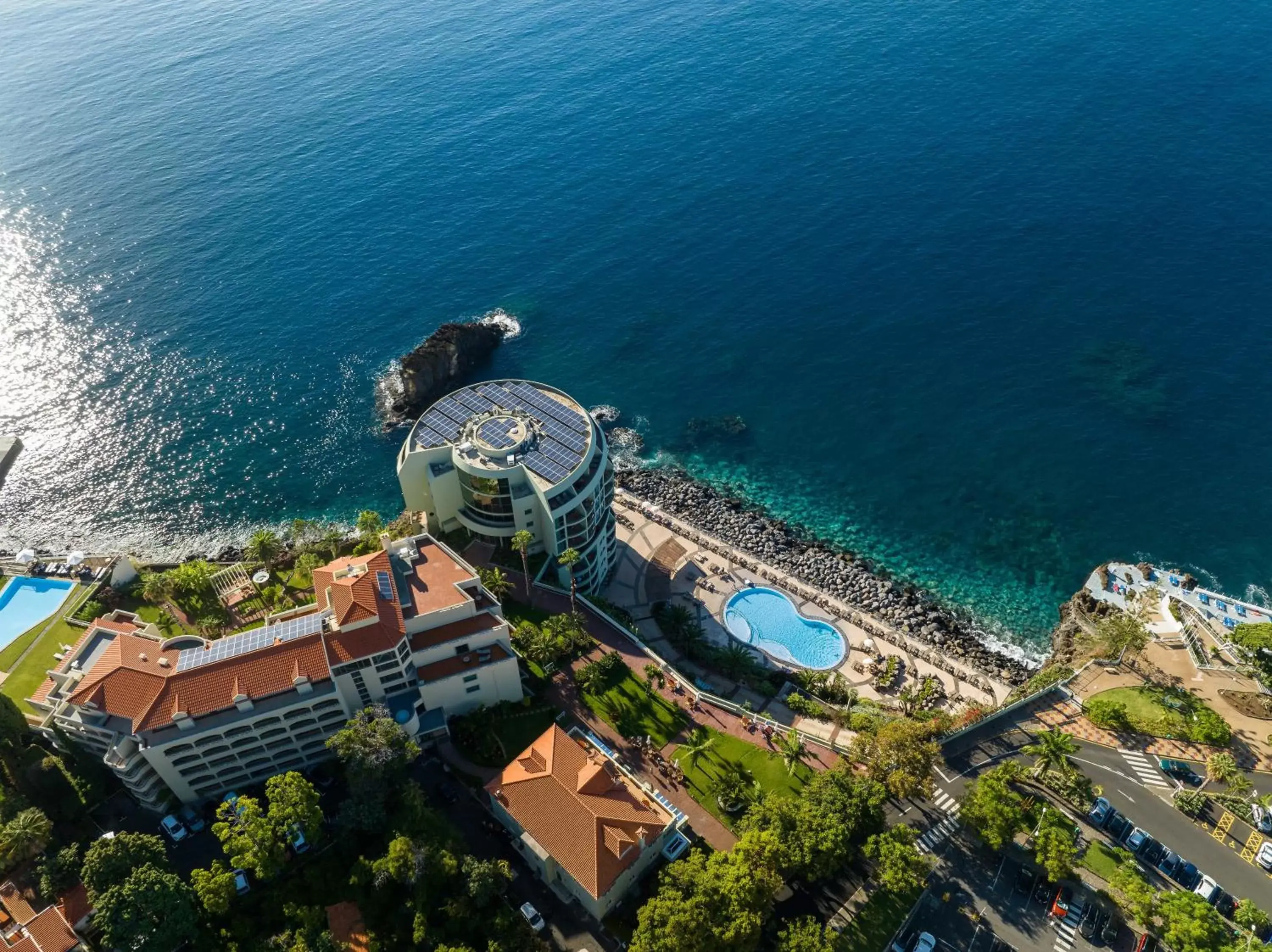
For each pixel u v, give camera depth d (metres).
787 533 162.62
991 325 199.88
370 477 173.88
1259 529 154.75
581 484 130.38
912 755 100.62
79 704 96.50
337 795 105.00
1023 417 179.00
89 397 189.88
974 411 181.38
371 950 87.56
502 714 114.38
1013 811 96.94
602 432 146.75
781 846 91.50
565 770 97.25
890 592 150.75
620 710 116.81
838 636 141.12
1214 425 172.12
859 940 91.88
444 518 139.88
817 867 93.00
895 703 129.00
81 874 89.06
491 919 89.62
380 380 195.50
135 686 97.88
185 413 186.88
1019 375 187.50
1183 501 160.38
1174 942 87.50
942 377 189.25
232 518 165.50
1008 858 99.62
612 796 96.62
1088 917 93.62
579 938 91.38
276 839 91.94
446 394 191.75
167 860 91.44
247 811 92.69
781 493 170.12
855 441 178.62
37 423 183.12
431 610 109.00
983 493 166.50
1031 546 157.12
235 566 139.38
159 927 85.25
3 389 190.12
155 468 175.12
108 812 102.31
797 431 181.75
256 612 131.50
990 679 135.25
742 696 127.94
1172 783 108.38
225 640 103.31
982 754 112.81
